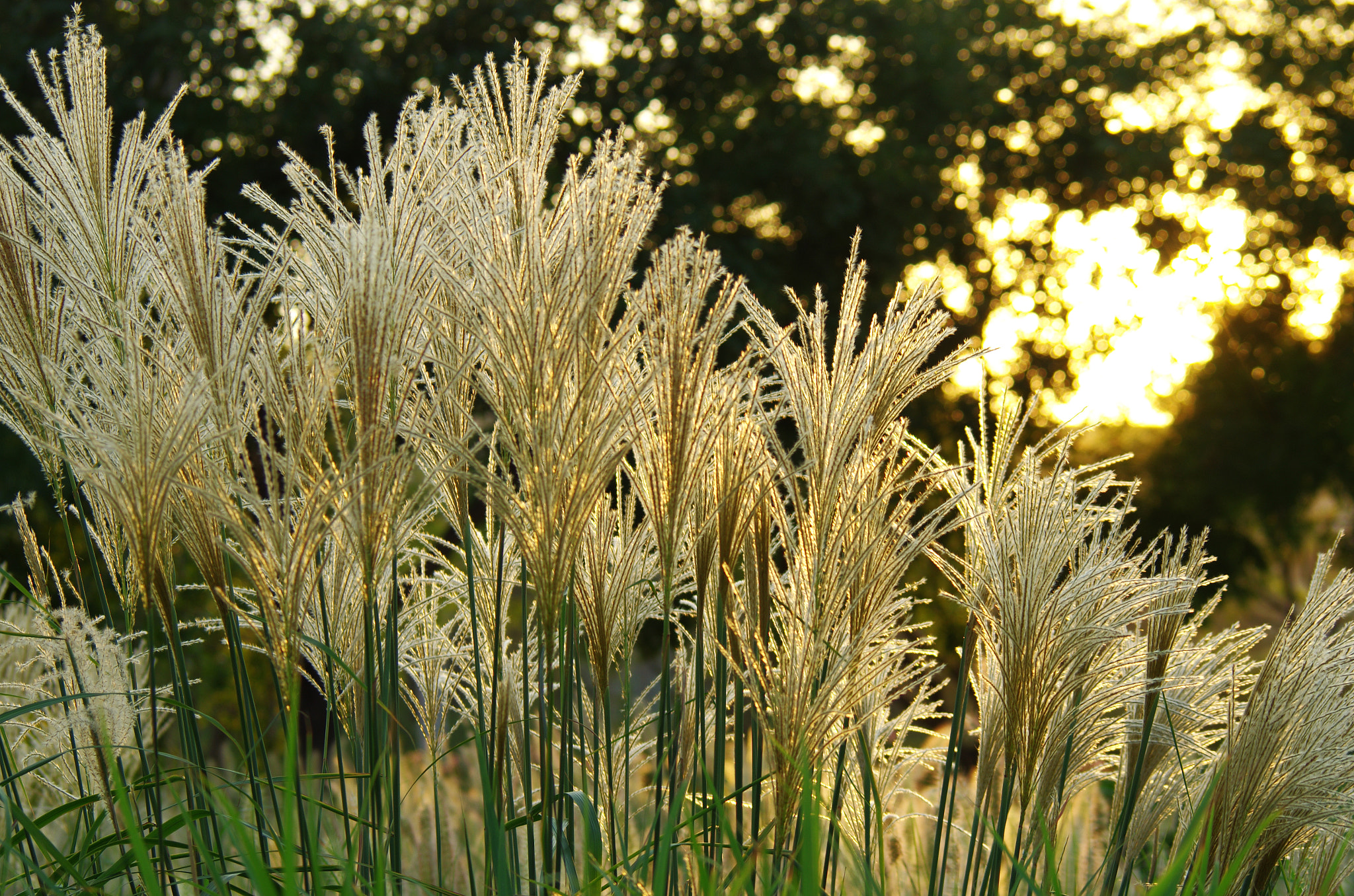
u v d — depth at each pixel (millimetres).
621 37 7938
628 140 7125
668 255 1857
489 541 1954
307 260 1902
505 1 7391
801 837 1895
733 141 7910
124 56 6543
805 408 1900
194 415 1821
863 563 1899
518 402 1847
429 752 2021
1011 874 1927
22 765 1976
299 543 1825
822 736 1883
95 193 1892
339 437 1835
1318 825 1908
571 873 1854
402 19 7508
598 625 1917
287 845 1763
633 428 1871
